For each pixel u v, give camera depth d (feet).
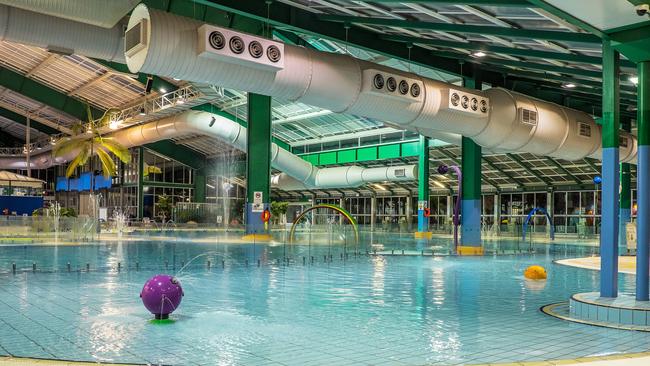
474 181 66.28
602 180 28.02
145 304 24.13
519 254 67.21
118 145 143.95
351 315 25.93
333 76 45.01
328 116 119.24
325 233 87.56
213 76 40.73
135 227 125.49
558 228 106.52
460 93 51.16
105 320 24.25
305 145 140.67
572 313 27.04
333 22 51.75
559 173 112.98
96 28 53.16
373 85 46.16
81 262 52.60
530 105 55.42
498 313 26.94
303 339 20.84
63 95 140.67
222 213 145.79
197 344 19.90
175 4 58.75
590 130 60.03
